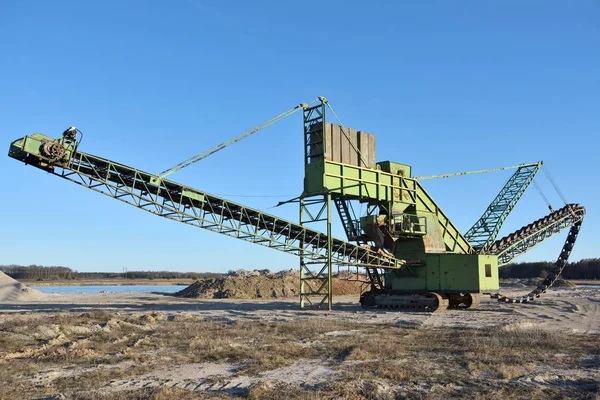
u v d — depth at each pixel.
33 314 30.08
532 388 11.21
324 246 36.81
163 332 21.50
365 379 12.14
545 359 14.62
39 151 24.58
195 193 29.67
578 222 50.25
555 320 27.80
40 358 15.28
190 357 15.49
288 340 19.33
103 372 13.16
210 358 15.34
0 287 53.56
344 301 49.28
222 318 28.66
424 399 10.25
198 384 11.99
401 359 14.88
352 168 35.19
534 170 49.34
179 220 29.64
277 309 36.38
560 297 50.69
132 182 28.17
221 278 64.75
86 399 10.27
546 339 18.25
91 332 21.23
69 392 11.04
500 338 18.56
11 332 20.02
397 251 39.09
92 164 26.39
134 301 48.88
